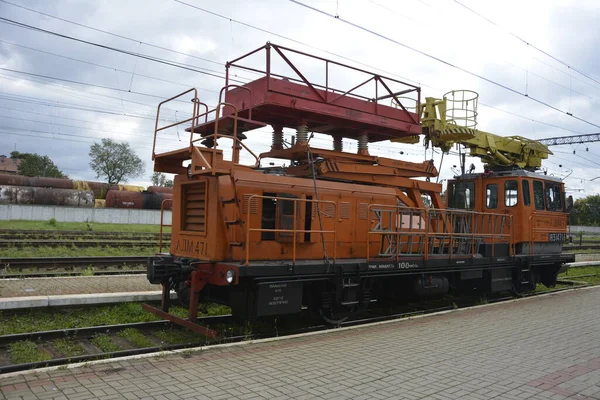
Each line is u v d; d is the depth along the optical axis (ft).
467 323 27.58
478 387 16.55
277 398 14.98
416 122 31.96
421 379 17.25
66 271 39.50
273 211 25.59
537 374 18.15
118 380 16.24
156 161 26.25
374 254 30.35
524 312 31.68
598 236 173.17
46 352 20.66
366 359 19.63
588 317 30.04
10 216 103.55
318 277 25.41
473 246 34.94
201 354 19.74
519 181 40.40
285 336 23.32
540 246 42.70
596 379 17.71
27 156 245.24
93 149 223.30
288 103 25.99
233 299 23.22
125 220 117.91
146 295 30.07
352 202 29.09
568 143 132.36
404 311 33.86
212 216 23.79
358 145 31.07
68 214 110.73
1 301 25.41
